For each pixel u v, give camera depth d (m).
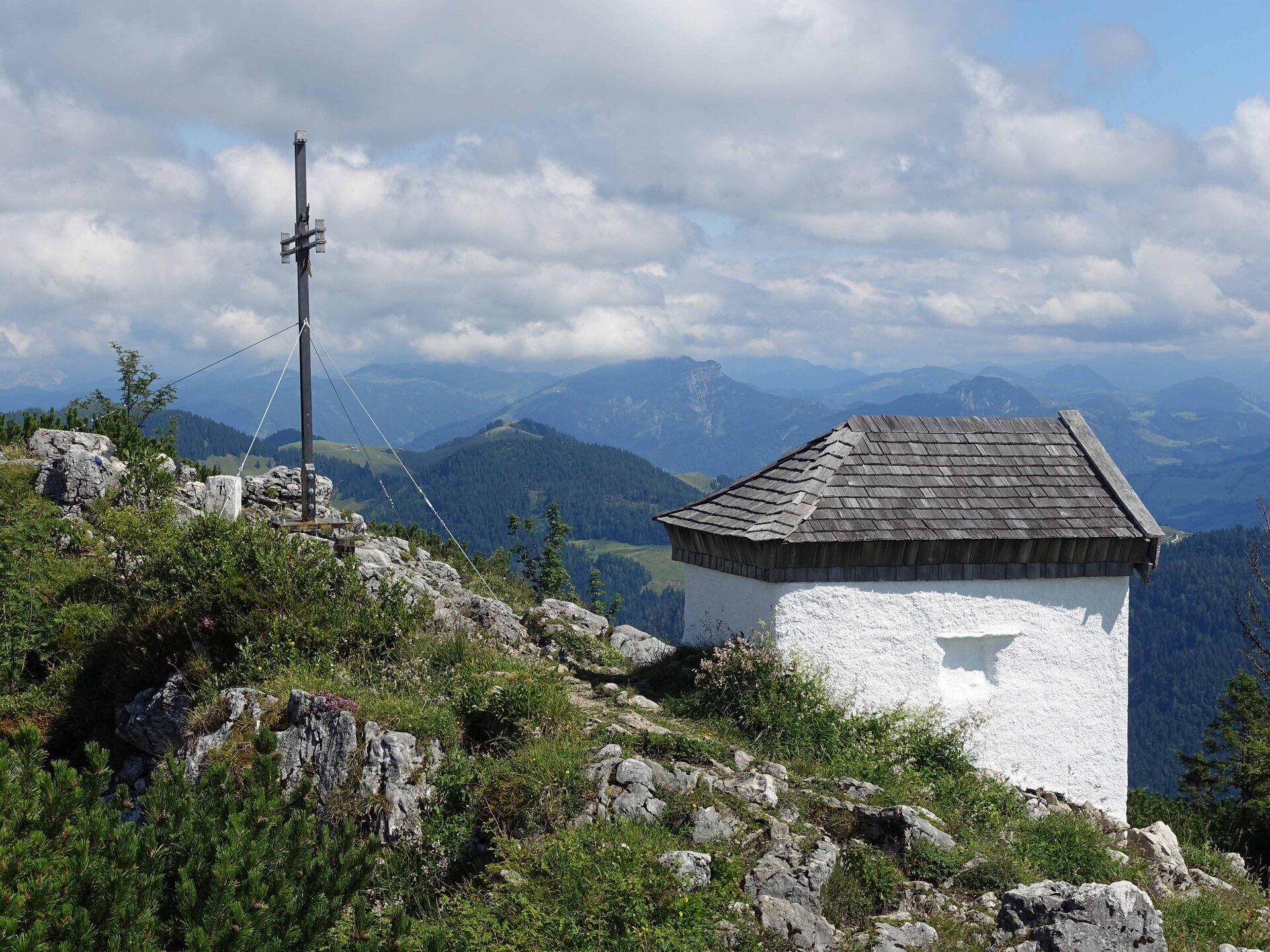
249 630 14.05
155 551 16.88
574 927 8.33
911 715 15.93
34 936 6.99
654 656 19.12
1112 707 17.61
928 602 16.41
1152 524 17.44
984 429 18.64
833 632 15.89
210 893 7.95
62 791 8.18
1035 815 14.49
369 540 22.62
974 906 10.38
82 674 15.95
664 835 10.24
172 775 9.23
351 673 13.71
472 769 11.45
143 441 25.92
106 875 7.78
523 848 9.75
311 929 8.36
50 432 24.11
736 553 16.66
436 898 10.08
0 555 18.06
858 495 16.56
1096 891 9.62
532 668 14.95
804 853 10.43
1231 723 47.84
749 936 8.98
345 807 11.11
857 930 9.76
